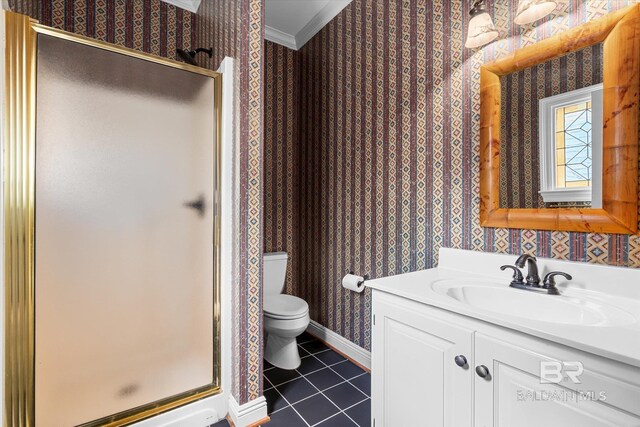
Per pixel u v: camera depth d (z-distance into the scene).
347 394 1.77
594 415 0.69
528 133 1.25
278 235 2.66
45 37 1.16
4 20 1.08
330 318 2.38
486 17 1.26
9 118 1.10
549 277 1.10
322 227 2.46
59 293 1.19
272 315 1.98
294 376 1.96
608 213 1.04
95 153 1.25
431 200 1.63
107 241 1.28
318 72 2.50
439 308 1.00
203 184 1.53
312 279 2.59
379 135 1.94
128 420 1.33
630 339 0.71
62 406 1.20
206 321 1.54
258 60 1.54
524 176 1.26
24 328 1.13
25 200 1.12
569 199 1.13
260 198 1.55
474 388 0.91
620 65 1.01
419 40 1.69
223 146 1.58
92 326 1.25
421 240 1.69
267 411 1.61
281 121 2.68
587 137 1.09
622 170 1.01
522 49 1.25
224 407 1.56
